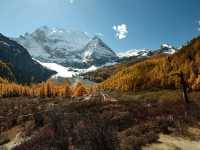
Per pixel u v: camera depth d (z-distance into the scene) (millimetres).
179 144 17375
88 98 47938
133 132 19422
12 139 30641
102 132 14438
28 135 28266
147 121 22969
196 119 24516
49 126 19109
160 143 17328
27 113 44750
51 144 15844
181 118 23875
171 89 125188
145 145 16750
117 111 27297
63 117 21688
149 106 29781
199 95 57281
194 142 18000
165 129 20250
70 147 15500
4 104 75375
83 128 16422
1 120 42656
